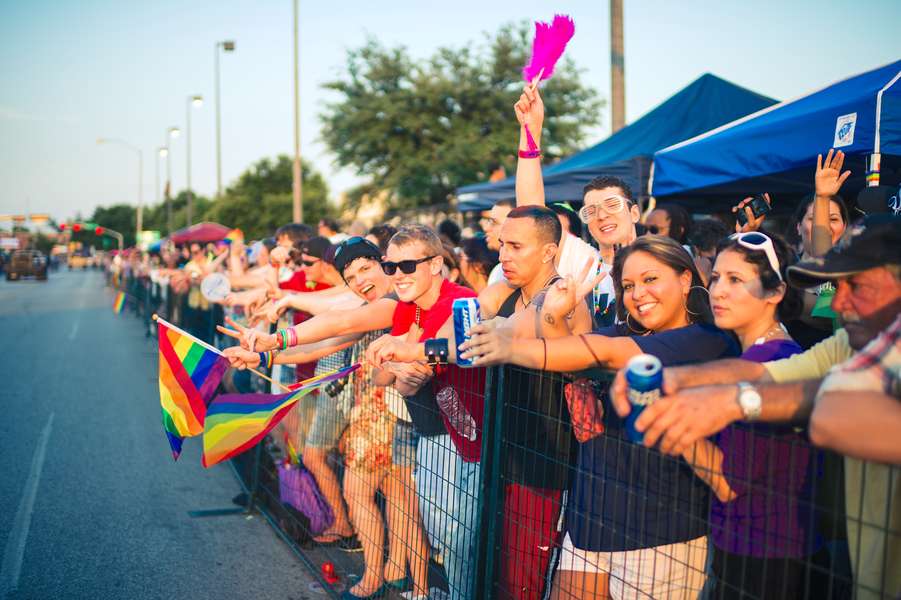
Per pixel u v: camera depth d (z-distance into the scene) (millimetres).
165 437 6684
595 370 1978
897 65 3520
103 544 4164
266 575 3756
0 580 3668
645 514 2008
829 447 1274
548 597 2377
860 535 1468
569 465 2166
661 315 2150
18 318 20031
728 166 4219
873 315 1522
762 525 1776
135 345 13812
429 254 2910
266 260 6930
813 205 3205
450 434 2684
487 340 1900
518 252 2586
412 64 24016
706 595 1977
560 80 22891
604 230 3551
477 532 2379
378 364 2283
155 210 75312
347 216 27953
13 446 6297
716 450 1787
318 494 4023
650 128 6961
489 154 22125
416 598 3012
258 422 2967
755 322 2010
